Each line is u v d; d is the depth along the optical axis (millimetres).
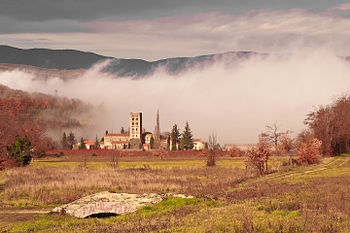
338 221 22531
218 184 54750
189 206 33094
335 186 40531
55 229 28578
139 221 27359
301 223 22047
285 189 41094
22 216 37625
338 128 107125
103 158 142000
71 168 93562
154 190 53062
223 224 22875
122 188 55688
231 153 132875
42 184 59812
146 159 135000
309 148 82312
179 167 90938
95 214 35562
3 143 130500
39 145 145750
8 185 60562
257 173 68938
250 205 30328
